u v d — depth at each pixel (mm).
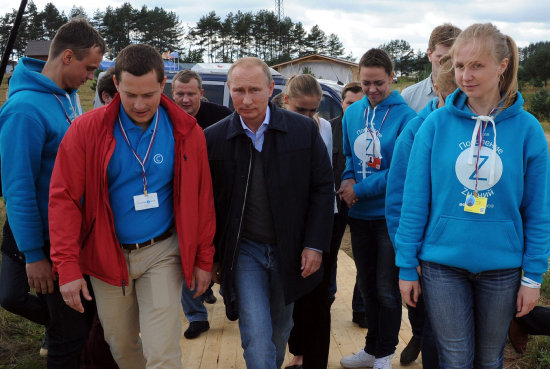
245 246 2656
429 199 2367
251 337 2508
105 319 2596
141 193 2438
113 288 2516
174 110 2475
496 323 2311
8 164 2512
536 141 2215
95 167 2350
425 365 2660
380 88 3221
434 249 2312
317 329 2971
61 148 2340
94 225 2398
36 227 2568
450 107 2285
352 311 4285
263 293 2617
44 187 2658
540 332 2902
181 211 2465
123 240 2461
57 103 2695
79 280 2318
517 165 2205
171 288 2510
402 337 3854
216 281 2822
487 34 2168
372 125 3279
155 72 2287
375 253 3293
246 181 2555
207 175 2557
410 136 2715
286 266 2604
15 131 2514
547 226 2221
